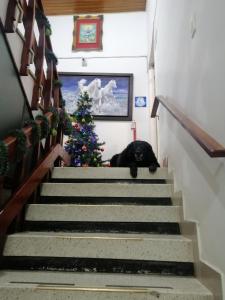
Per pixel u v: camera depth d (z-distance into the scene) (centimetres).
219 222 139
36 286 148
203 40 169
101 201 259
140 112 535
